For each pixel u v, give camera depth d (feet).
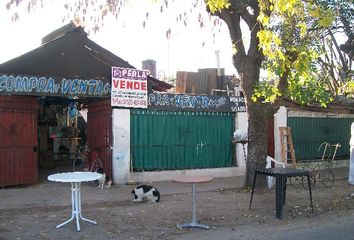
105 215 29.09
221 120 49.75
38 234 24.27
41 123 58.18
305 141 56.44
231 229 25.58
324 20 27.71
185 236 24.06
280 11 28.04
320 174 50.29
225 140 49.88
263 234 24.39
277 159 52.80
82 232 24.76
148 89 45.65
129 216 28.81
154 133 45.65
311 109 55.57
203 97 47.93
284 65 29.86
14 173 39.83
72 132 63.67
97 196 36.35
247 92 37.93
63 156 63.16
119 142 43.11
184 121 47.44
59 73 41.01
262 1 29.37
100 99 45.73
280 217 28.27
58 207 31.83
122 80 43.29
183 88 55.47
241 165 50.24
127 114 43.68
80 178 24.26
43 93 40.16
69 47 41.42
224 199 34.88
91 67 42.55
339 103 53.93
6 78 38.42
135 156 44.55
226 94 54.03
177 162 46.83
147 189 33.88
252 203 33.06
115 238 23.62
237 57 37.93
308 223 27.17
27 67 39.60
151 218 28.25
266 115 38.09
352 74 51.70
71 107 59.00
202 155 48.37
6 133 39.29
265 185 38.40
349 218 28.63
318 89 34.40
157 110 45.68
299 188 41.09
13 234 24.26
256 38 36.76
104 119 44.91
